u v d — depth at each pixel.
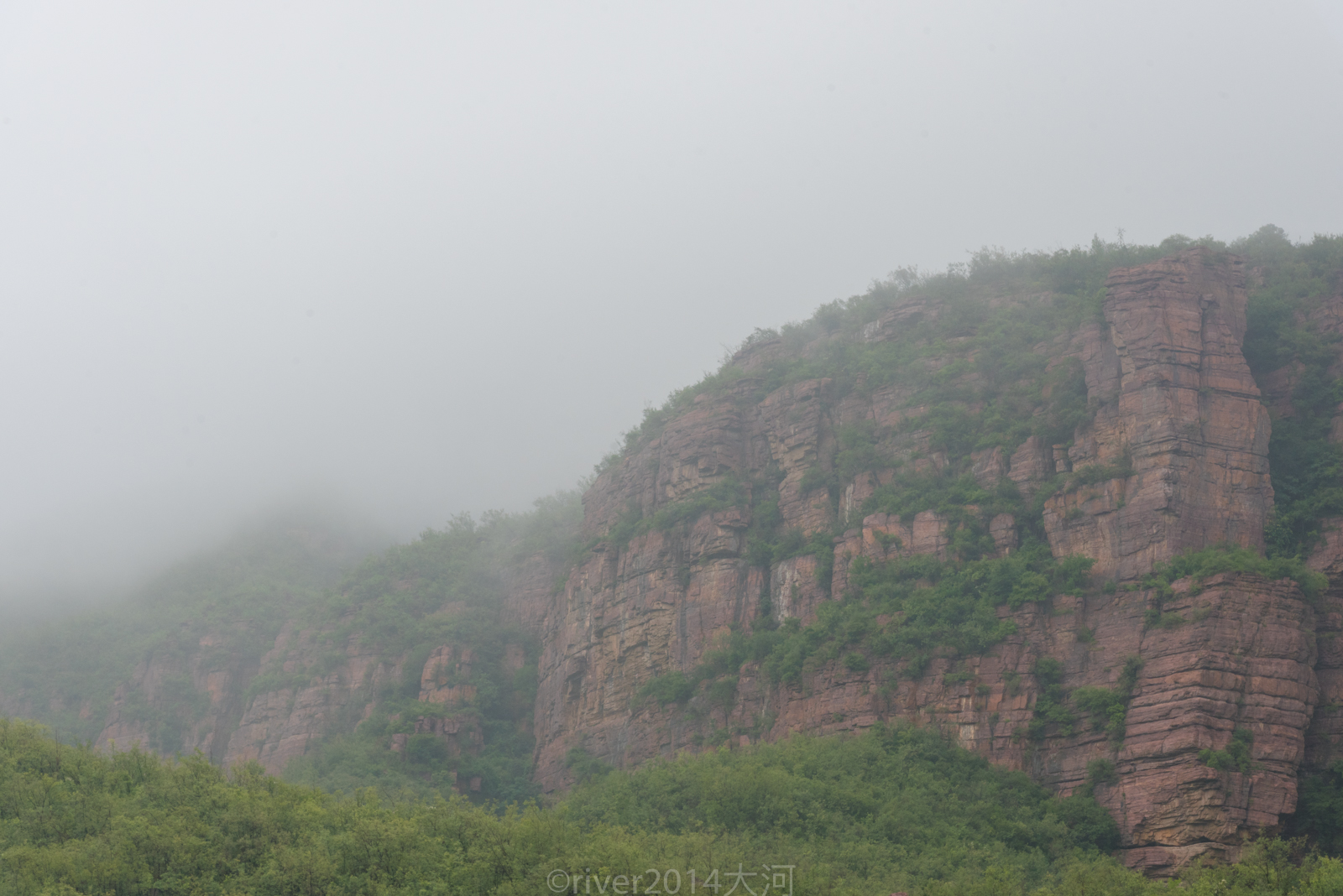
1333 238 115.06
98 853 67.50
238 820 74.19
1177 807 79.19
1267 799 78.38
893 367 119.00
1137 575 89.81
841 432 117.50
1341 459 95.38
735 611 116.62
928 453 109.62
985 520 101.62
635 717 118.50
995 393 111.56
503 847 73.62
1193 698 81.38
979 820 83.44
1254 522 90.56
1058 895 71.62
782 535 118.31
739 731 105.62
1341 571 88.44
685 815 87.31
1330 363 101.88
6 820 73.44
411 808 88.38
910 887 73.88
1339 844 78.06
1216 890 69.25
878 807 84.50
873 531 106.25
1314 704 82.56
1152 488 91.00
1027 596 93.44
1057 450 100.06
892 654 96.62
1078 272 119.38
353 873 71.31
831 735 95.81
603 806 93.50
